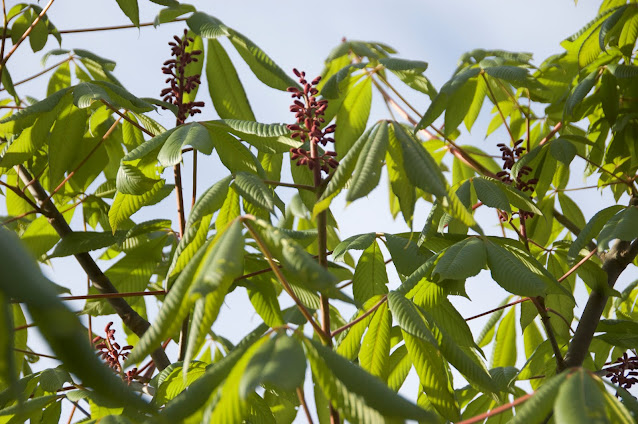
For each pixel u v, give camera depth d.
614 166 3.17
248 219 1.45
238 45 2.81
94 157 3.09
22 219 3.34
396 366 2.31
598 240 2.37
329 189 1.63
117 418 1.71
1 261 0.77
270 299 2.49
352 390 1.30
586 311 2.54
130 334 3.34
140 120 2.64
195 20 2.73
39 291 0.78
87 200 3.24
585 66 2.90
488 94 3.60
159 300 3.45
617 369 2.54
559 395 1.23
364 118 3.19
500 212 2.75
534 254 3.08
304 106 1.92
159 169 2.55
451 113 3.01
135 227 2.74
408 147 1.65
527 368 2.83
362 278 2.38
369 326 1.98
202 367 2.22
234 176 1.85
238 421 1.29
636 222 2.36
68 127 2.69
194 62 2.88
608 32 2.73
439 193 1.61
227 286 1.38
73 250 2.70
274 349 1.29
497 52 3.07
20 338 3.15
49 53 3.29
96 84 2.54
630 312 3.44
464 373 1.84
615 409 1.27
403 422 1.25
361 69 3.06
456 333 2.14
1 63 2.84
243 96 2.87
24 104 3.46
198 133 2.06
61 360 0.90
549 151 2.92
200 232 1.84
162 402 2.19
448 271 1.91
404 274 2.21
